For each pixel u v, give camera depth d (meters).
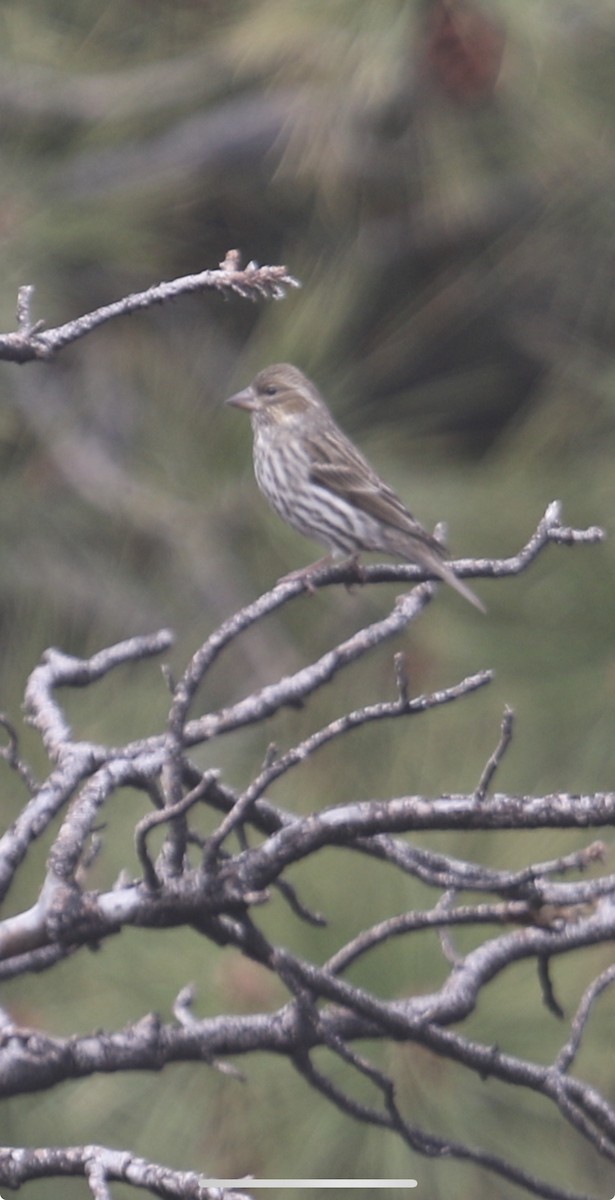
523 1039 7.83
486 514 10.29
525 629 9.47
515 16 9.77
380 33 9.95
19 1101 8.55
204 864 4.97
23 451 11.01
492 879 5.41
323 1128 7.85
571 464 10.42
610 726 9.16
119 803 8.37
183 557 10.77
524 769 9.11
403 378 13.65
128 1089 8.32
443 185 11.23
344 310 11.48
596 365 11.07
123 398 11.38
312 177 12.43
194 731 5.48
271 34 10.07
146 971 7.84
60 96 11.51
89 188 11.59
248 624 5.13
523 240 12.54
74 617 10.70
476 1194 7.80
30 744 9.23
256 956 5.17
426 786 9.06
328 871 7.76
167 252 12.59
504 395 14.50
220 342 12.52
